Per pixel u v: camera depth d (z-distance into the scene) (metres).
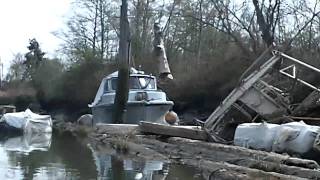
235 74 35.31
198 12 44.66
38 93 62.16
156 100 27.97
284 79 21.97
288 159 13.23
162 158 18.16
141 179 13.62
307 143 14.34
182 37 48.25
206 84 37.31
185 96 38.69
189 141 18.95
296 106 20.42
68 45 58.25
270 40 33.72
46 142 26.52
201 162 16.25
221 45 40.72
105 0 54.97
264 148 15.91
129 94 27.83
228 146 16.61
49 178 13.54
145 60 44.75
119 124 26.00
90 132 31.41
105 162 17.22
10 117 35.06
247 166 14.15
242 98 20.19
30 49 80.69
